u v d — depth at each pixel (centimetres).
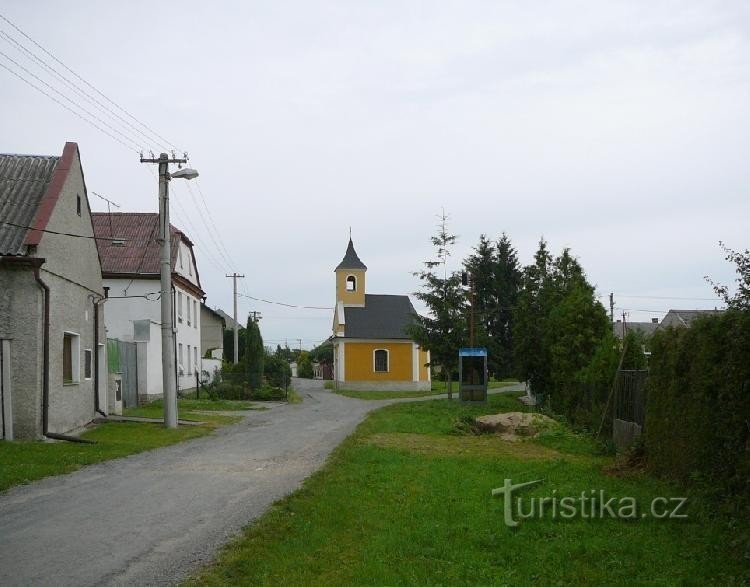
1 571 649
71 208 1909
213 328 5869
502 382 5575
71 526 820
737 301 898
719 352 928
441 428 2067
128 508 917
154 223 3709
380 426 2116
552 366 2572
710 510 875
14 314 1644
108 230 3644
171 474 1199
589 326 2369
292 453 1492
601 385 1978
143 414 2461
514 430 1995
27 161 1944
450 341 3394
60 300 1808
